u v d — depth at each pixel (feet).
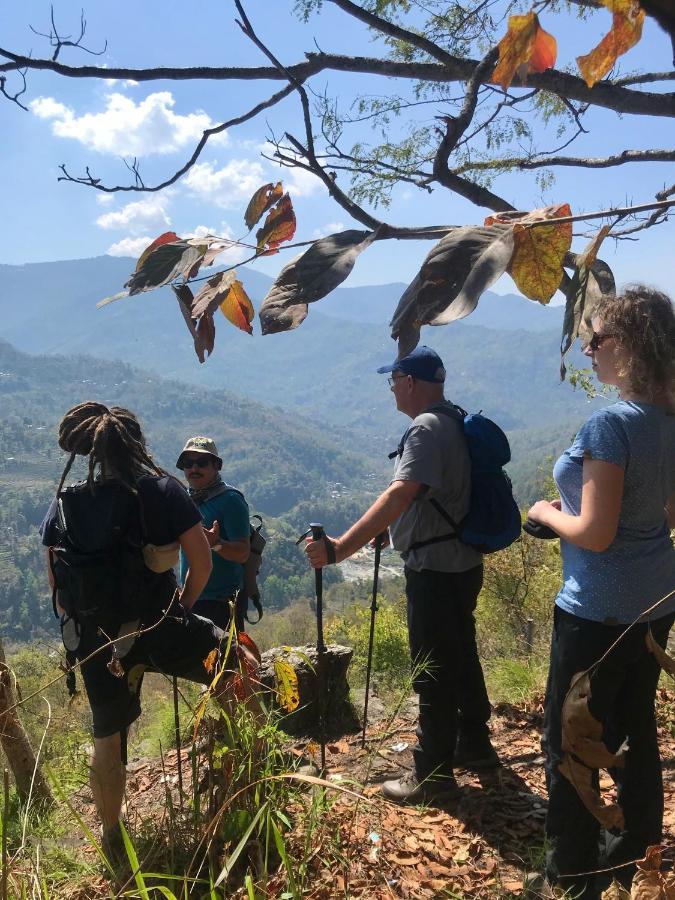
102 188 5.34
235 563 13.34
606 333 6.55
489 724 13.51
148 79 5.71
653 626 6.66
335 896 7.11
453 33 8.34
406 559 10.00
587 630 6.66
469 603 10.03
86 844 9.02
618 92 6.07
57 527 8.39
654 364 6.41
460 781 10.61
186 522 8.55
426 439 9.34
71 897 7.33
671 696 13.26
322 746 8.93
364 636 26.05
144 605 8.25
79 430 8.46
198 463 13.42
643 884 4.48
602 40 2.24
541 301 2.41
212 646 8.81
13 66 5.69
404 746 12.23
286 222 2.84
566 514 6.86
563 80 6.13
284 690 8.03
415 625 9.97
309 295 2.39
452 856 8.27
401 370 10.07
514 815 9.36
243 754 7.52
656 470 6.50
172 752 12.97
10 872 6.31
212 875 6.40
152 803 10.70
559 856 7.07
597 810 4.46
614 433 6.45
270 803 7.21
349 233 2.52
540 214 2.49
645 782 7.16
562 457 7.07
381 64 6.62
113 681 8.34
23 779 10.11
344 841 7.99
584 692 4.54
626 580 6.55
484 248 2.29
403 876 7.60
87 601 8.11
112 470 8.26
